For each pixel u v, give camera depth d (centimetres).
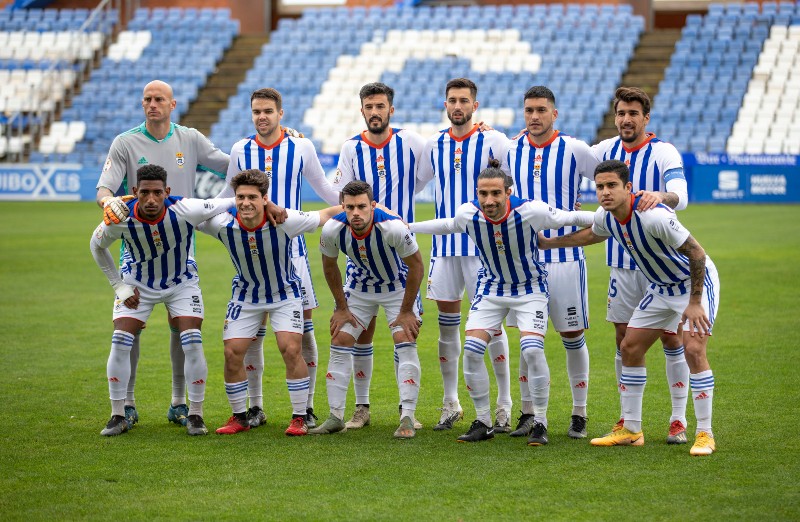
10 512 933
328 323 2016
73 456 1123
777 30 5556
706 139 5047
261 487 1003
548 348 1770
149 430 1254
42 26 6300
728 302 2181
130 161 1343
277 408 1387
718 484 996
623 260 1251
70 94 5872
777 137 5038
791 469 1044
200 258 3061
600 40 5753
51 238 3525
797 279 2481
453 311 1314
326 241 1224
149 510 937
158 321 2064
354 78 5747
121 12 6669
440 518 907
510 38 5862
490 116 5334
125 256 1295
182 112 5662
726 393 1399
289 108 5625
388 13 6331
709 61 5453
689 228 3669
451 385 1306
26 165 5291
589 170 1315
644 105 1227
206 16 6425
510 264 1196
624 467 1066
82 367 1609
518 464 1084
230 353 1237
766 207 4528
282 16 7475
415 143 1388
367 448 1164
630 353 1169
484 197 1154
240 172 1310
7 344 1792
